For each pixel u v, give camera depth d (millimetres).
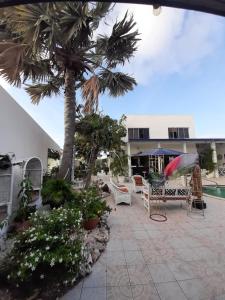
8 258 2572
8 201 4191
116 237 4199
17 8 4418
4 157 4164
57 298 2336
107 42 6367
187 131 19719
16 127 6215
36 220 2955
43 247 2488
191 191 6465
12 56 5211
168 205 7246
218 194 10305
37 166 5441
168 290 2463
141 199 8719
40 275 2391
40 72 6684
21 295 2334
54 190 5160
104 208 5227
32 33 4824
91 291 2465
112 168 13883
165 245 3768
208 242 3883
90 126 10055
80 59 6477
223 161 19906
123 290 2479
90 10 5293
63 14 4988
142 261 3174
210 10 1435
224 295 2355
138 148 17922
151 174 6938
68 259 2379
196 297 2334
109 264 3094
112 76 7469
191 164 6168
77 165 13359
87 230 4344
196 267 2971
